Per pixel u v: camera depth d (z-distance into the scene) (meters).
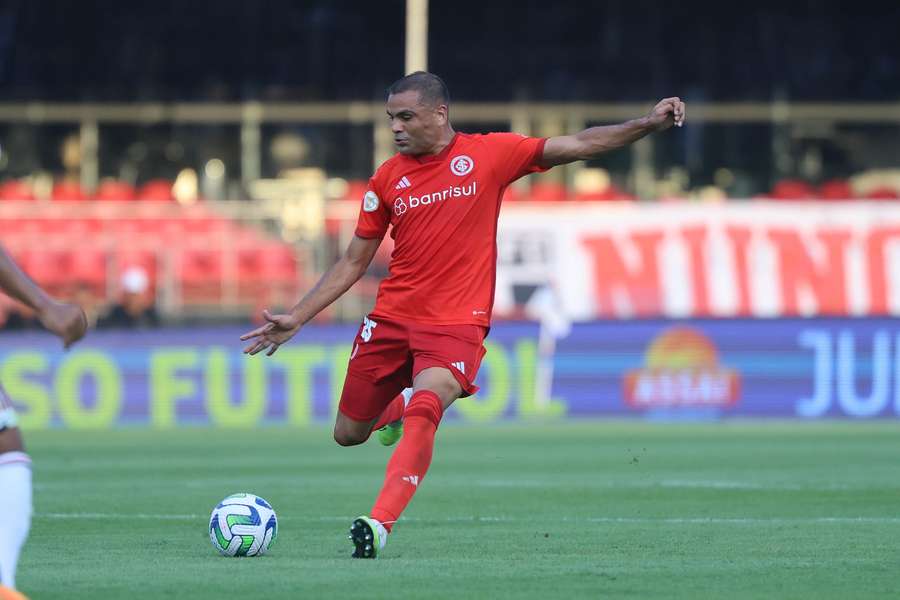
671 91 96.06
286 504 30.28
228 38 96.94
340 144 91.44
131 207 77.25
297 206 75.94
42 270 74.62
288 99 93.38
